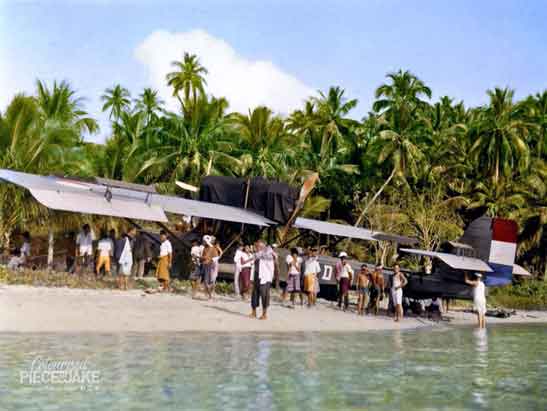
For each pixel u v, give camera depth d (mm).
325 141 48469
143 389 8664
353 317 20078
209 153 41688
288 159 46875
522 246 42875
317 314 19594
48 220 24609
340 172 48781
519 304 33125
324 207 41562
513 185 45500
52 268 23406
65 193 18703
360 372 10734
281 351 12477
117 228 26953
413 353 13484
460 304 30359
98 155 35438
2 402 7809
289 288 20656
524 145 45312
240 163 41938
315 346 13555
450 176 46906
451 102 57531
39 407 7645
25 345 11219
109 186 19047
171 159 41312
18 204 23484
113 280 20922
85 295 17812
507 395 9414
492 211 43188
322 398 8641
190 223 27469
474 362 12656
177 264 23172
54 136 27328
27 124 26203
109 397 8195
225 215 22047
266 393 8766
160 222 21609
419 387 9727
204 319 16016
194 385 9016
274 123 44250
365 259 39656
